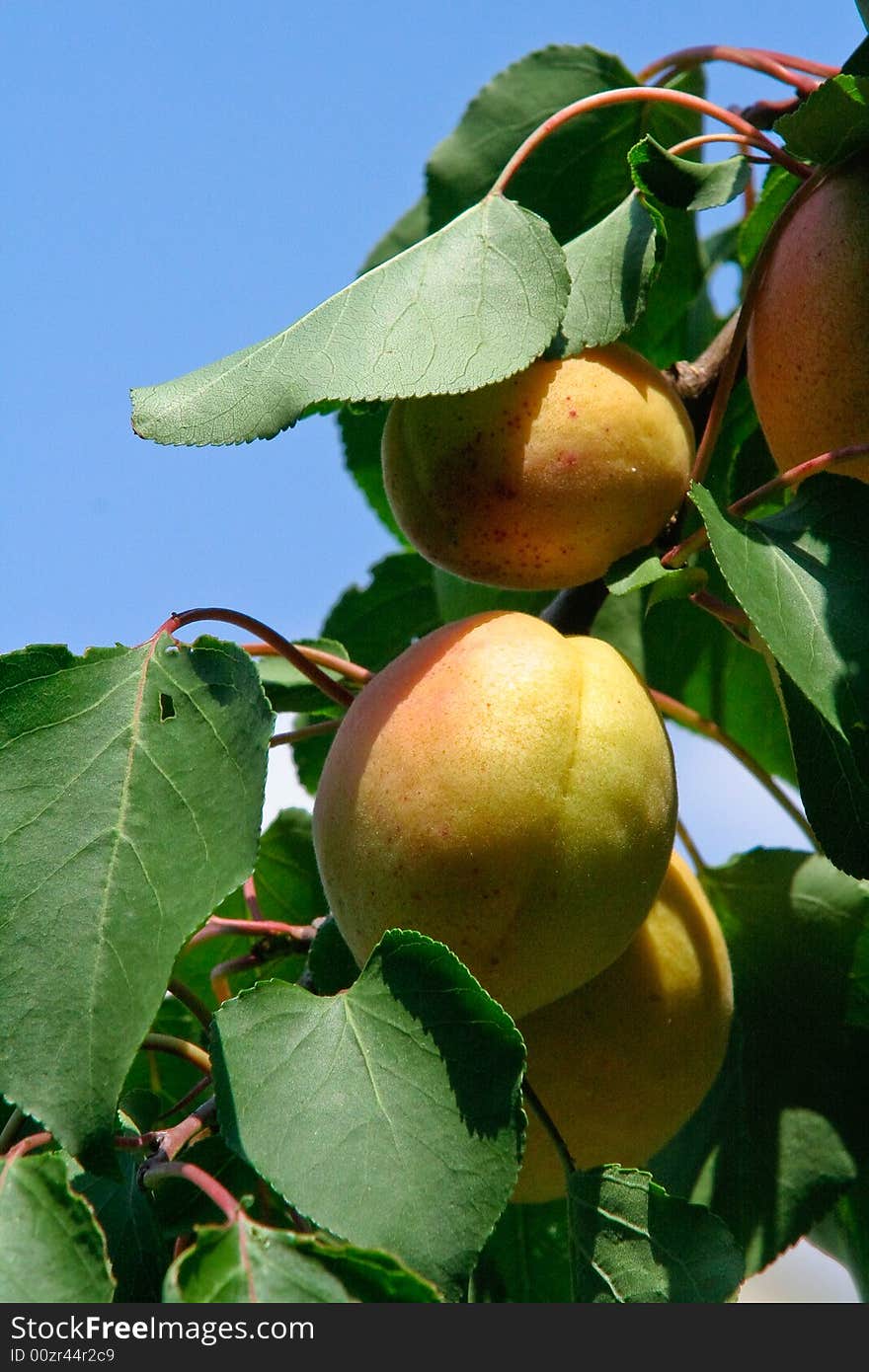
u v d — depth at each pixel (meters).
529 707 0.38
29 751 0.38
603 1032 0.41
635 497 0.41
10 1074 0.36
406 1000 0.37
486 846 0.38
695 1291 0.39
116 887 0.37
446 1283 0.36
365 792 0.39
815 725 0.40
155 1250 0.38
